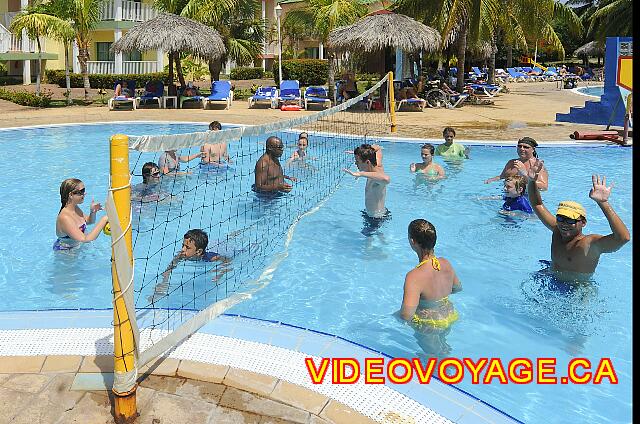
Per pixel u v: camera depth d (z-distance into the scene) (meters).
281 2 45.12
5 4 34.53
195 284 5.96
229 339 4.22
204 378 3.73
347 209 8.59
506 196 8.37
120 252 3.17
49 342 4.15
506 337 4.87
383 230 7.70
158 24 22.31
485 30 24.48
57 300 5.68
